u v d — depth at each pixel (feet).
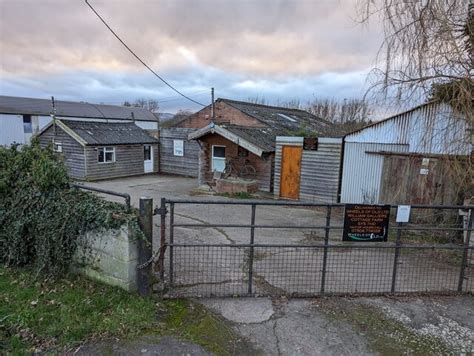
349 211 13.16
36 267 14.88
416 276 16.07
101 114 108.47
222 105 66.80
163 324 11.00
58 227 14.06
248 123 61.36
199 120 80.38
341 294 13.65
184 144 60.34
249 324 11.31
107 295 12.46
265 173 43.52
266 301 12.96
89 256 13.69
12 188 16.12
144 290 12.59
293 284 14.60
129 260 12.48
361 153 31.91
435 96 17.72
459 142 18.03
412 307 12.91
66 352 9.47
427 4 16.03
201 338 10.37
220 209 33.37
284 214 31.89
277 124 59.16
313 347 10.18
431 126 19.92
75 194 14.82
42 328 10.50
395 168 28.94
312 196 36.50
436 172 25.04
